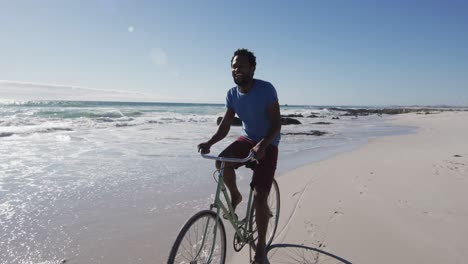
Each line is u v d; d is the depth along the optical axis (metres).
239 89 3.06
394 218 4.22
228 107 3.24
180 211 4.61
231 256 3.33
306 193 5.41
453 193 5.28
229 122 3.24
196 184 6.08
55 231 3.83
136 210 4.62
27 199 5.00
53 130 15.04
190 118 27.61
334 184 5.96
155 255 3.33
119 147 10.78
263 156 2.99
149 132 15.80
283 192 5.50
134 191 5.56
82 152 9.61
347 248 3.45
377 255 3.29
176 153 9.76
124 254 3.33
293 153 10.38
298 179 6.38
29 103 54.28
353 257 3.27
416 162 8.03
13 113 25.69
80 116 25.12
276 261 3.22
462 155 9.04
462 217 4.23
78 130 15.59
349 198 5.09
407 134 17.88
